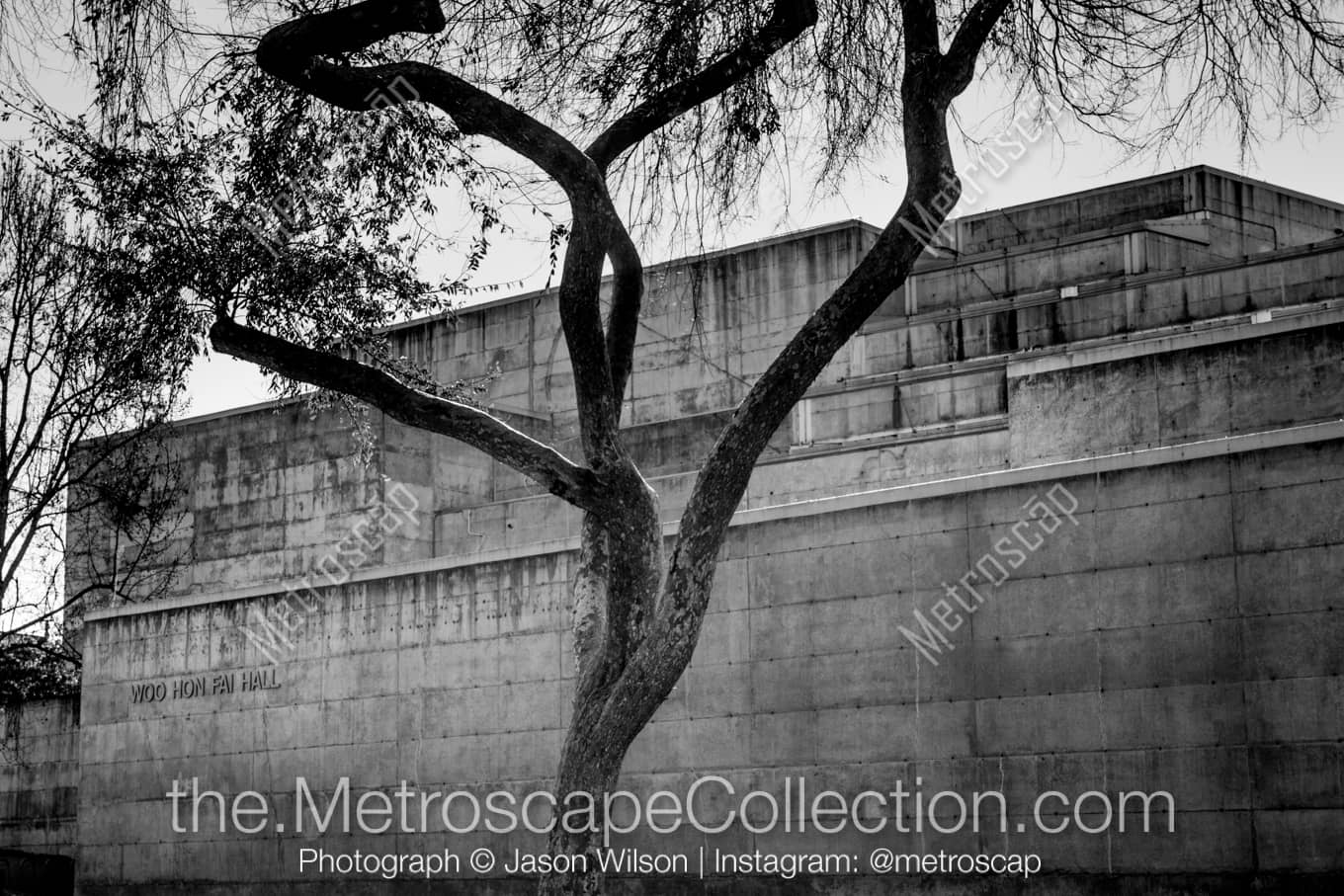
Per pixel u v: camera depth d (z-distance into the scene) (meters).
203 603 30.03
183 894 29.41
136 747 30.53
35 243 30.97
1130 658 19.98
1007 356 31.48
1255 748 18.98
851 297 13.55
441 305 16.97
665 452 38.44
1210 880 19.08
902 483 29.70
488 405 41.38
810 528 22.78
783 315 38.78
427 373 17.92
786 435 36.09
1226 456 19.62
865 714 21.97
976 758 20.97
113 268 16.59
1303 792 18.61
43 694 36.16
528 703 25.62
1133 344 25.58
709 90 14.41
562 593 25.53
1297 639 18.89
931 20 14.18
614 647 13.62
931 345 33.97
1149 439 25.22
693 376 39.94
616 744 13.35
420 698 26.86
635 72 14.95
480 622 26.38
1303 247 30.72
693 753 23.41
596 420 13.68
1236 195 39.47
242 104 15.57
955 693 21.25
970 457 28.94
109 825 30.70
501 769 25.77
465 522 38.19
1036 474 20.97
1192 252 35.09
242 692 29.19
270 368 14.41
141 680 30.69
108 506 36.62
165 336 16.52
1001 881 20.61
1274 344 24.36
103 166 16.03
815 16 14.54
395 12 13.36
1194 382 24.94
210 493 41.72
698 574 13.45
